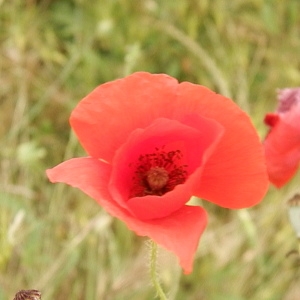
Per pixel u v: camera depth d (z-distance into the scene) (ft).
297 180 1.12
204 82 1.26
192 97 0.41
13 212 0.96
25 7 1.34
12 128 1.16
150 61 1.29
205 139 0.41
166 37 1.28
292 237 1.07
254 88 1.30
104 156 0.42
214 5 1.33
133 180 0.44
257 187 0.41
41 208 1.09
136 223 0.38
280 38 1.34
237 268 1.06
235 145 0.41
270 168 0.52
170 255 0.98
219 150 0.41
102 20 1.24
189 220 0.40
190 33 1.27
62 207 1.06
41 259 0.97
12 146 1.13
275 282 1.07
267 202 1.12
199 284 1.06
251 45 1.35
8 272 0.97
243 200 0.42
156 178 0.43
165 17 1.30
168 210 0.39
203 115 0.41
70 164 0.42
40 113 1.23
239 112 0.40
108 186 0.40
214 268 1.06
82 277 1.04
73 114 0.42
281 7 1.35
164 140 0.43
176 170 0.44
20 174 1.11
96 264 1.02
